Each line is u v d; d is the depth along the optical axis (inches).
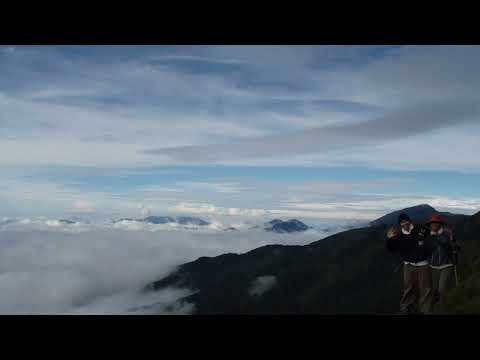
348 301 6323.8
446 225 400.2
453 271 397.7
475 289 474.6
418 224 369.7
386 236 375.9
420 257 360.8
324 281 7490.2
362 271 7337.6
